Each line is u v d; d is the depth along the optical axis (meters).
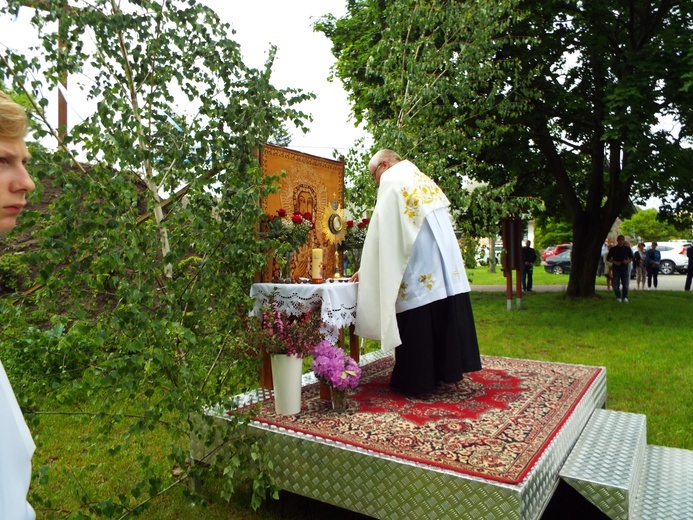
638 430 3.30
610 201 11.94
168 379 2.59
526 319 9.88
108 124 2.37
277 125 3.22
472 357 3.88
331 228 4.80
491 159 10.72
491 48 6.39
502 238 11.09
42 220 2.43
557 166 11.91
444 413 3.25
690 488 2.88
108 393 2.23
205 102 3.06
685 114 9.49
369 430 2.92
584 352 6.93
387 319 3.68
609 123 8.67
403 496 2.44
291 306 3.72
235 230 2.81
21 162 0.88
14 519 0.73
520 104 7.11
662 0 9.57
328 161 4.86
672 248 26.67
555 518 3.03
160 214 3.01
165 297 2.50
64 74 2.63
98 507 2.26
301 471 2.80
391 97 6.75
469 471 2.33
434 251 3.77
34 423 2.23
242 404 3.51
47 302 2.32
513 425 2.97
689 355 6.57
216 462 2.80
